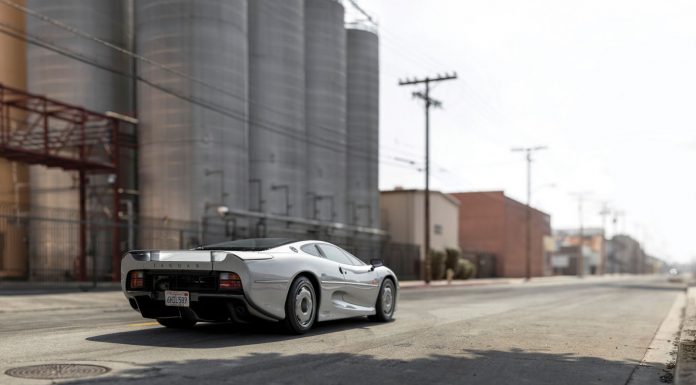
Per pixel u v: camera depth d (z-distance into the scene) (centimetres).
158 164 3125
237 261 705
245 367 561
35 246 3042
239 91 3278
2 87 2559
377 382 518
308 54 4331
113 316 1056
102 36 3275
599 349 752
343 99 4484
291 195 3803
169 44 3134
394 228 5062
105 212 3048
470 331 899
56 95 3200
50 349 644
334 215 4284
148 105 3164
